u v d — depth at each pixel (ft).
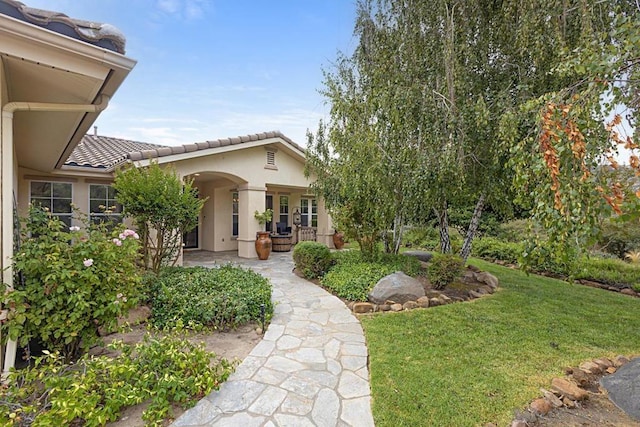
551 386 11.63
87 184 32.81
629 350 14.66
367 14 21.89
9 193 11.09
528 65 18.93
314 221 59.57
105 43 10.77
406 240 49.26
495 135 18.44
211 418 9.77
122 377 10.45
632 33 7.80
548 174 8.83
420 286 22.16
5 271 10.95
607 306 21.47
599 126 8.22
